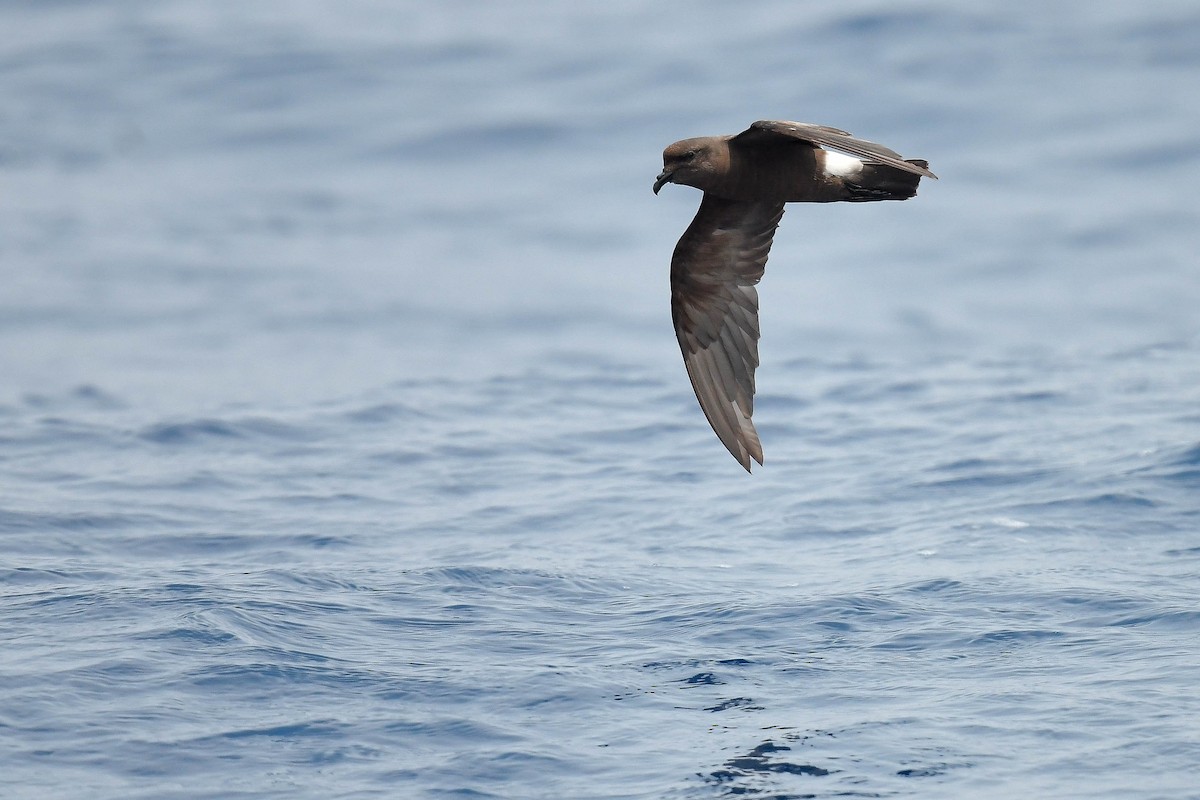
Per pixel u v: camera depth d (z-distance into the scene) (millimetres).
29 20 54000
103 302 31656
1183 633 13562
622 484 20016
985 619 14250
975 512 17922
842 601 14875
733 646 13844
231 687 12742
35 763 11336
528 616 14797
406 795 10953
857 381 25188
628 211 37625
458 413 23938
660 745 11719
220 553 17172
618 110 42969
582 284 33156
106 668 13047
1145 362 25484
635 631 14320
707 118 41781
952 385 24531
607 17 50094
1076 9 46969
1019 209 35750
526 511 18938
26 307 31297
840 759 11367
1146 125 39250
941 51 44281
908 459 20359
